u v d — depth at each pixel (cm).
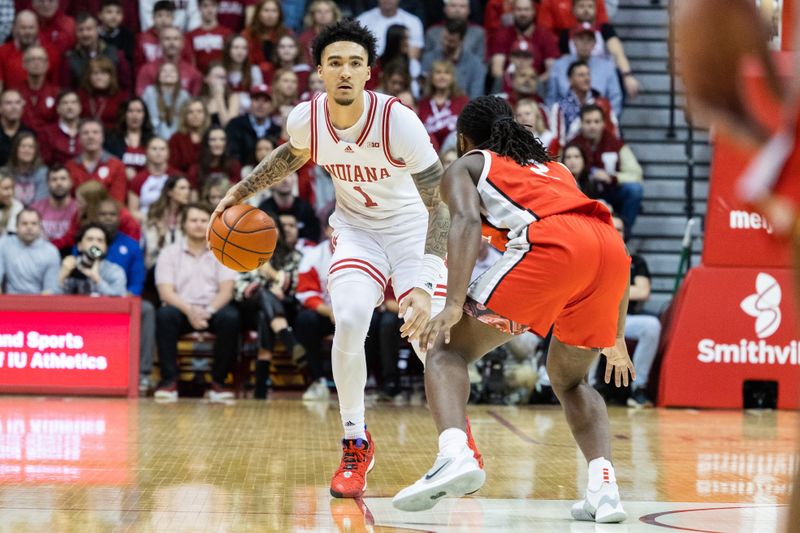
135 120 1742
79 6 1959
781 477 803
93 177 1664
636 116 1959
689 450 977
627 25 2047
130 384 1442
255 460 845
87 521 581
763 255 1438
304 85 1853
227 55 1852
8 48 1825
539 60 1922
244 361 1595
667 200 1897
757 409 1432
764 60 190
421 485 548
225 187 1577
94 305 1445
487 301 591
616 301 609
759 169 217
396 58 1786
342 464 704
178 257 1513
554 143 1720
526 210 606
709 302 1441
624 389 1490
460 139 670
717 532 574
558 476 793
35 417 1160
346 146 702
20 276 1514
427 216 757
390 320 1470
